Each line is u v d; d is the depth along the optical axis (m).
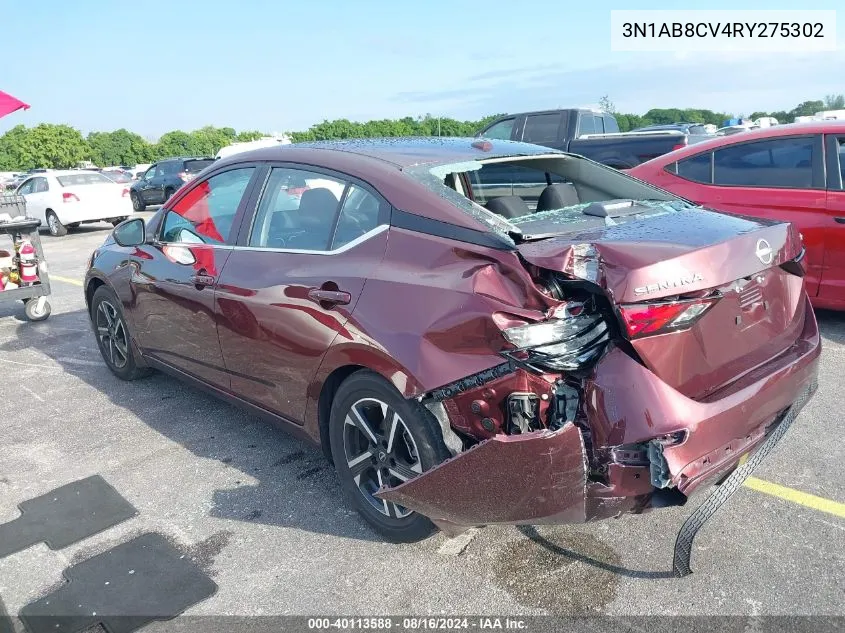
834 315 5.98
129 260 4.46
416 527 2.84
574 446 2.23
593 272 2.32
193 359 3.99
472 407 2.49
